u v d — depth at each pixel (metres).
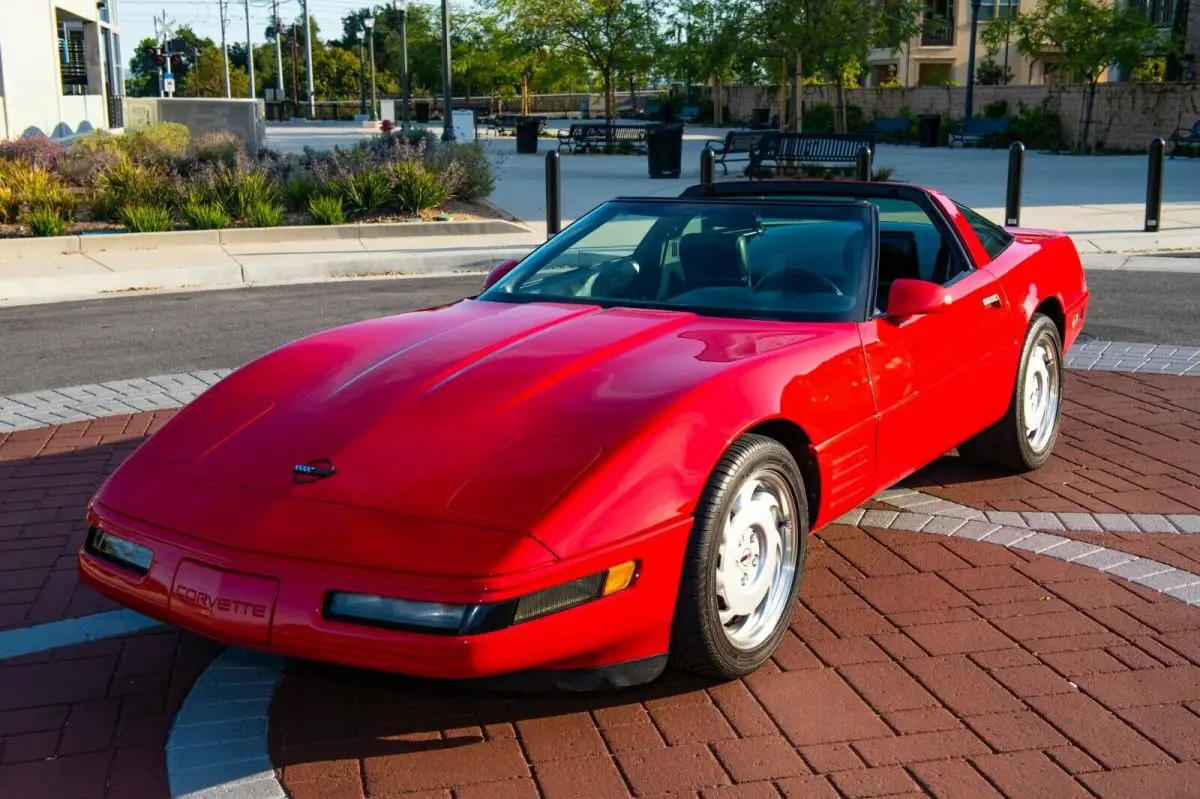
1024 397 5.21
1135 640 3.74
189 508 3.10
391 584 2.77
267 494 3.07
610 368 3.46
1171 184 19.83
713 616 3.21
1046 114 32.62
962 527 4.77
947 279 4.89
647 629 3.07
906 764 3.03
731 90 48.03
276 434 3.32
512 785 2.97
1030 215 15.20
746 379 3.42
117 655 3.74
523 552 2.79
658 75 33.94
